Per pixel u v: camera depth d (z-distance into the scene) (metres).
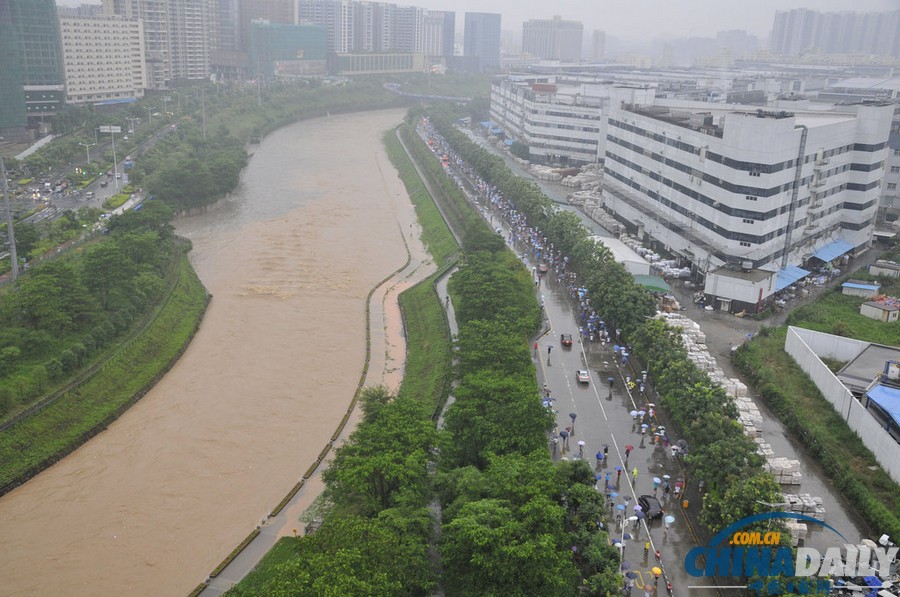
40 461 138.62
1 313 176.62
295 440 147.50
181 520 124.56
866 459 129.12
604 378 159.38
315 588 79.44
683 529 111.25
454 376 160.00
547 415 122.00
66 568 114.19
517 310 172.50
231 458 141.62
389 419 117.94
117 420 155.50
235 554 114.88
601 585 92.19
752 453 113.12
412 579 89.69
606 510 114.19
